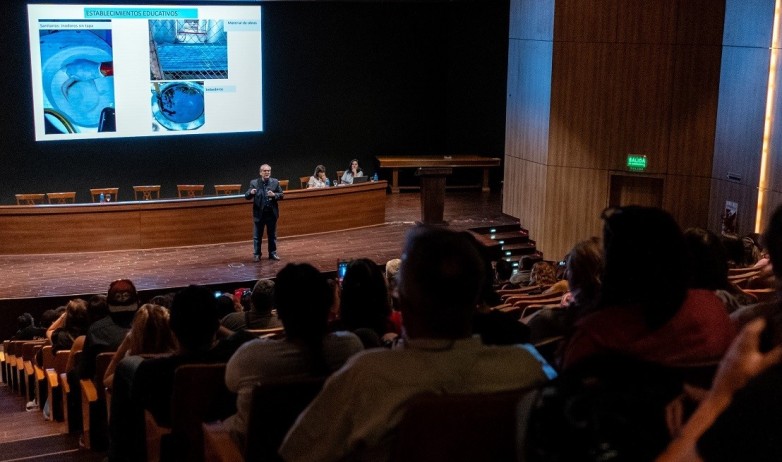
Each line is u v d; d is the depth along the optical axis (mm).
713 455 1214
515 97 16672
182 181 18469
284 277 2559
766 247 1504
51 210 14492
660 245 1816
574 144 15500
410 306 1873
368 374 1818
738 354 1204
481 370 1878
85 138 16891
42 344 8398
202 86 17656
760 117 13461
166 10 17016
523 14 16188
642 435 1376
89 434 5152
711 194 14711
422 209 13188
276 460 2307
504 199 17344
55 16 16234
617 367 1721
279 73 18891
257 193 14141
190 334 3455
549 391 1442
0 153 16750
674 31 14648
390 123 20016
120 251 14898
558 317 3184
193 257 14594
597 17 15047
